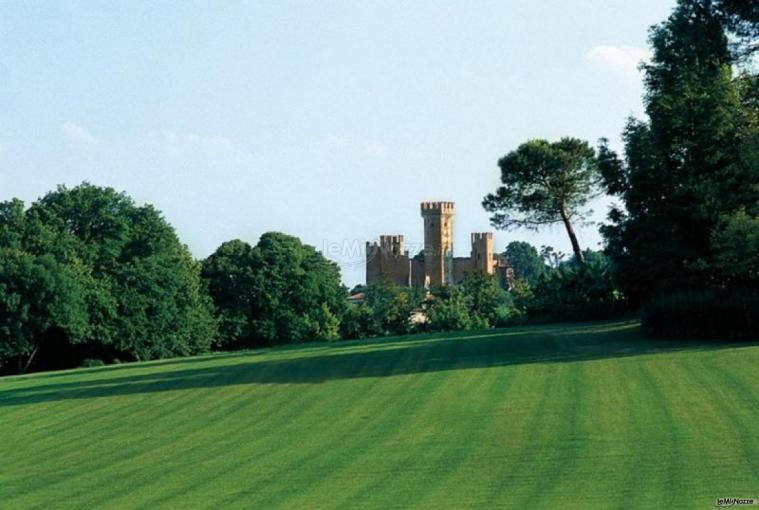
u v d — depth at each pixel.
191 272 133.88
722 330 55.09
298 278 143.12
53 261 111.31
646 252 67.81
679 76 63.94
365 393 44.75
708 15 58.72
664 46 64.62
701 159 64.81
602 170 73.44
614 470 26.20
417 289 179.12
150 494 27.47
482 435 32.69
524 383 43.59
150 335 121.62
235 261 143.12
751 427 30.59
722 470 25.38
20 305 108.56
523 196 109.12
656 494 23.42
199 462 31.86
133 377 61.16
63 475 31.53
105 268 121.75
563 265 101.62
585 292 90.19
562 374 45.47
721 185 61.84
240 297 141.38
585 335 64.62
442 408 38.78
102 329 116.81
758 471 25.06
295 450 32.66
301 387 48.59
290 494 26.19
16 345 108.69
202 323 129.88
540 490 24.66
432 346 65.31
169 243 131.00
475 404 39.12
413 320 159.12
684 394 37.38
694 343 53.94
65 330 111.25
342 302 150.00
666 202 67.31
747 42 59.56
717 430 30.48
